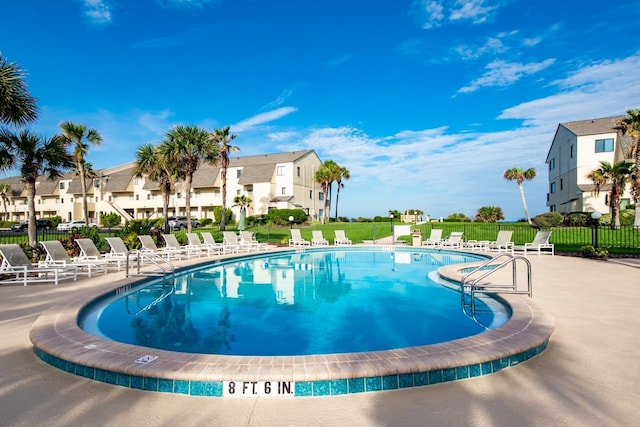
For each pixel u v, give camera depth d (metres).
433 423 3.05
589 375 3.92
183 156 26.16
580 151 31.83
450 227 31.56
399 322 6.64
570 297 7.67
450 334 5.91
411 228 30.31
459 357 3.96
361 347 5.34
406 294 9.24
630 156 26.14
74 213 53.06
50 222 45.19
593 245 15.92
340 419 3.15
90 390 3.70
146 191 51.09
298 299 8.70
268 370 3.65
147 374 3.70
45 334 4.83
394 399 3.49
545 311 6.12
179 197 49.72
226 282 11.18
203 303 8.28
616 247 17.81
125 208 52.12
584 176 31.69
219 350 5.24
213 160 28.36
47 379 3.95
